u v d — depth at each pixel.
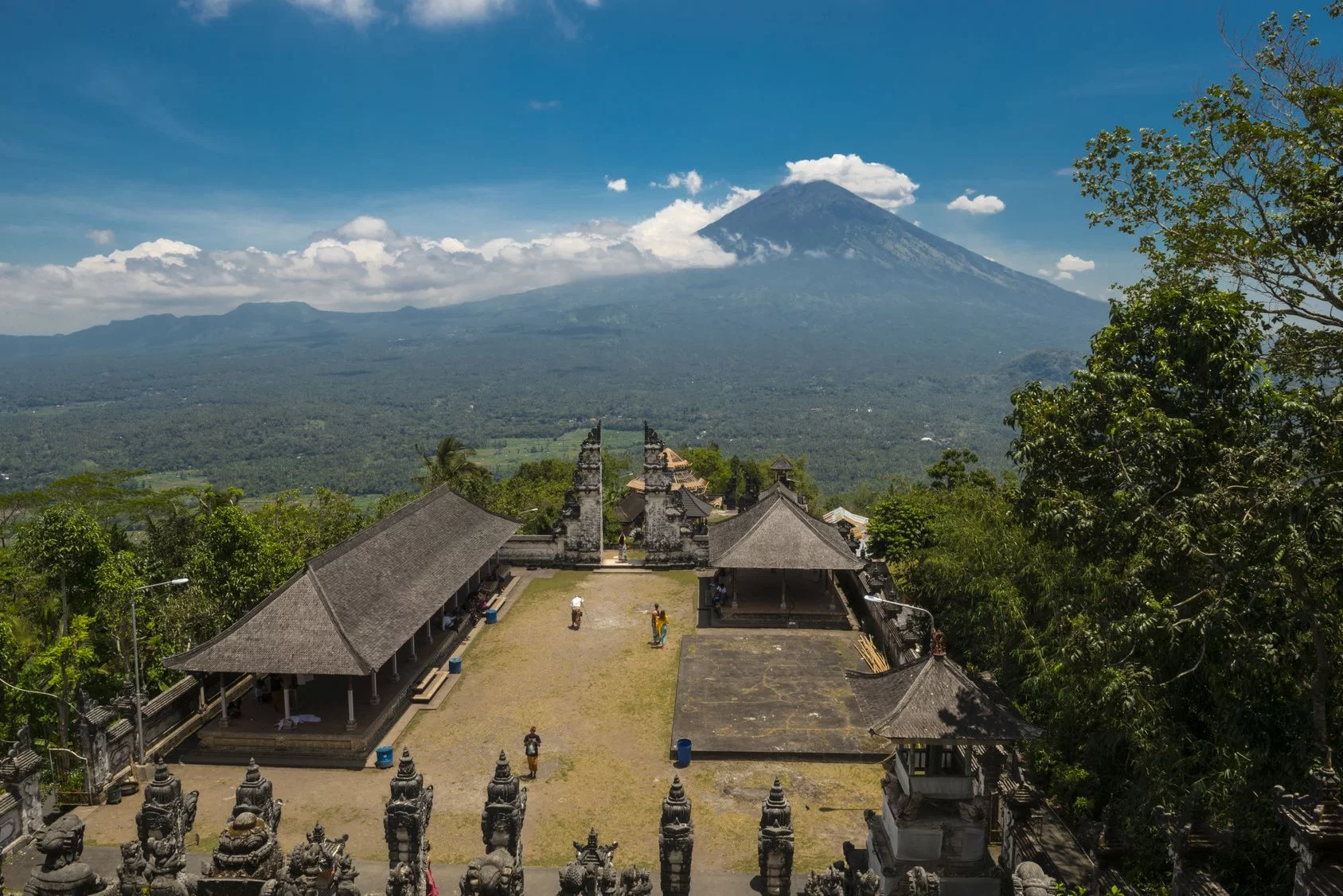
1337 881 14.56
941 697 23.44
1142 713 23.20
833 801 32.03
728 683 42.75
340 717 37.66
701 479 106.19
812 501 105.25
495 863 18.16
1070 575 31.97
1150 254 29.19
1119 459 22.97
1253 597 20.20
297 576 38.28
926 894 19.48
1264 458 20.44
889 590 48.62
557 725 38.88
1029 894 17.12
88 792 32.16
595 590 60.00
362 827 30.45
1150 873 23.50
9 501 58.97
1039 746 30.80
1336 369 25.81
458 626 49.91
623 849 29.08
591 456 64.62
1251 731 23.45
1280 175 25.16
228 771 34.75
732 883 26.98
